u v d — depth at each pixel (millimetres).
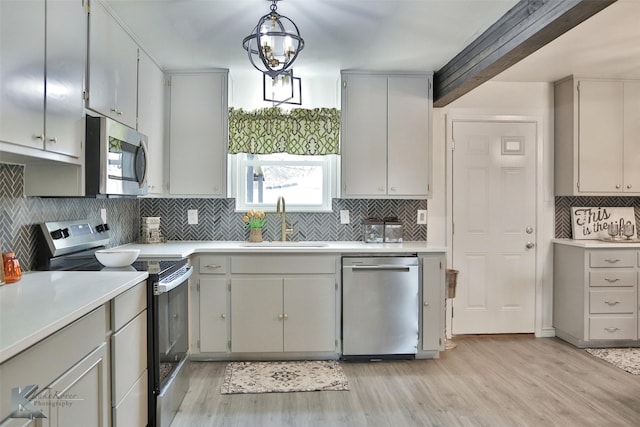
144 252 2871
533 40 2270
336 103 3744
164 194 3463
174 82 3463
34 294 1610
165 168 3463
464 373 3043
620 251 3594
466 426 2295
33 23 1667
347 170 3529
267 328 3211
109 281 1860
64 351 1348
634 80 3779
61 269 2299
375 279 3230
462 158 3908
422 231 3875
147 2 2312
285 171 3885
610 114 3754
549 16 2062
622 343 3662
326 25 2633
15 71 1554
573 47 3076
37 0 1694
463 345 3682
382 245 3445
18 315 1315
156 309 2121
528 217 3965
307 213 3811
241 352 3213
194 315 3193
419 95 3557
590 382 2895
